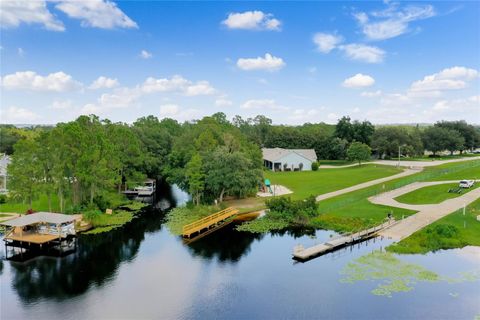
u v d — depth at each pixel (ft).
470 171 252.01
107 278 101.76
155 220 164.04
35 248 127.34
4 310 85.05
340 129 405.80
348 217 153.48
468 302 85.30
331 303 86.07
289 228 147.74
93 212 152.46
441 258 110.22
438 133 411.75
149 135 277.85
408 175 257.14
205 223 149.28
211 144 209.15
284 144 407.64
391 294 89.51
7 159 249.75
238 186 179.83
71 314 83.20
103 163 169.48
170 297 90.53
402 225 140.46
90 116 206.08
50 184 157.58
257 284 96.73
